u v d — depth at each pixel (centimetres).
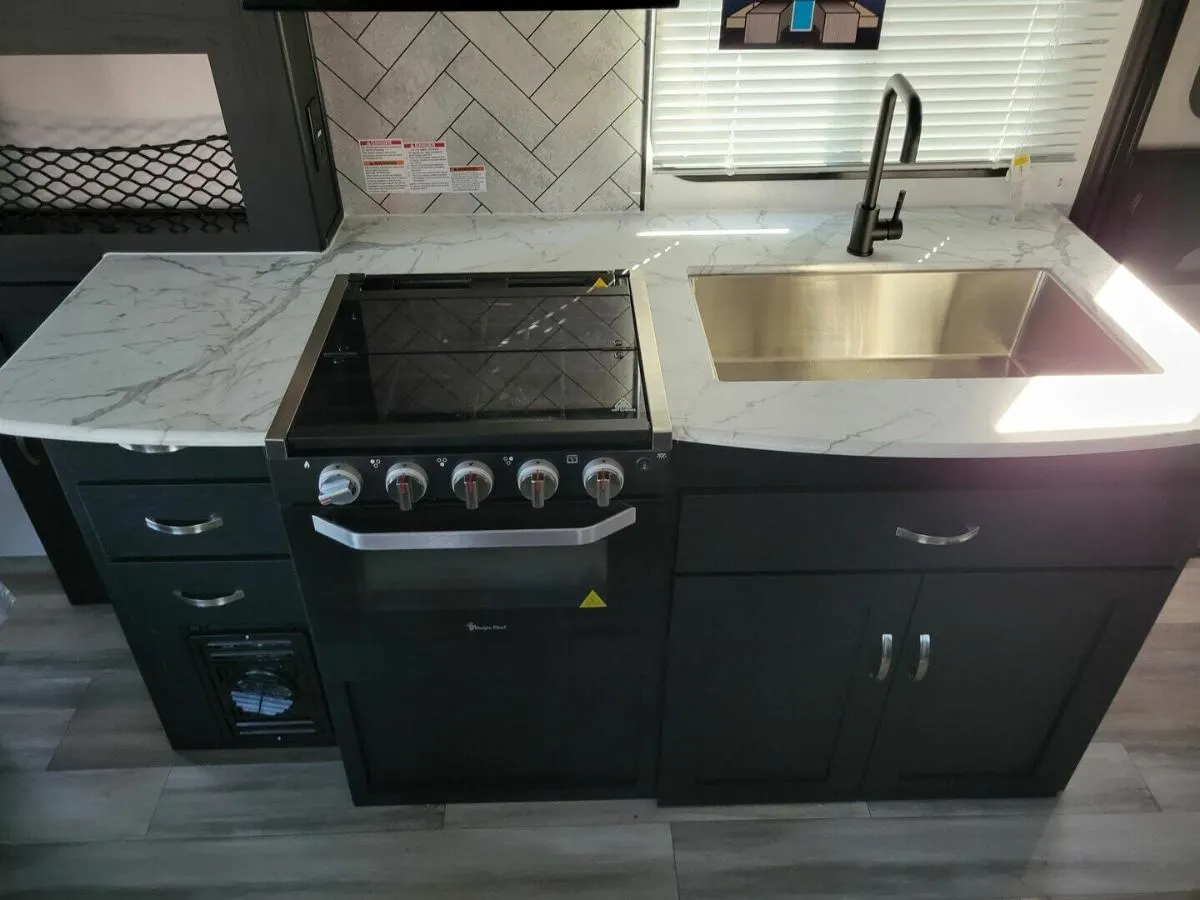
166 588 156
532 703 159
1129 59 168
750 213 186
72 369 135
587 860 168
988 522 132
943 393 129
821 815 176
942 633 147
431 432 122
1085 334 151
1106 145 178
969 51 169
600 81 169
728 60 168
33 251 164
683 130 176
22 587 225
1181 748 188
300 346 142
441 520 129
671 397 128
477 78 167
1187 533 135
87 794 178
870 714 160
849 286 169
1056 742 166
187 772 182
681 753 168
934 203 188
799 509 131
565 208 185
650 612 145
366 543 124
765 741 166
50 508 195
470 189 181
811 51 168
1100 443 119
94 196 172
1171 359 136
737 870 167
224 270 163
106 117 164
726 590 141
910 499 129
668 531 134
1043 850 170
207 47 144
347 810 176
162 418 124
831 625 146
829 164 183
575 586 141
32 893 162
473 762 170
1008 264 165
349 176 179
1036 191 187
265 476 141
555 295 157
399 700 158
